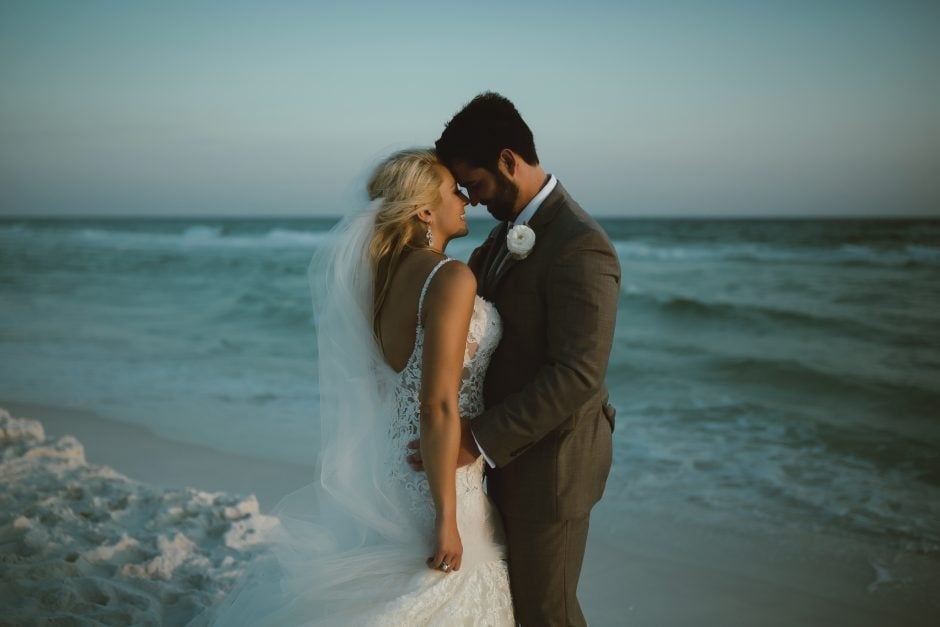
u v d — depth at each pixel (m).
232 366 9.30
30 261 26.70
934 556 4.04
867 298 16.73
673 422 7.03
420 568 2.14
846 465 5.66
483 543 2.25
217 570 3.11
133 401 7.30
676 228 57.34
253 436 6.14
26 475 4.05
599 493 2.32
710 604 3.52
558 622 2.33
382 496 2.23
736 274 22.52
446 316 2.06
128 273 23.16
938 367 9.23
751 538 4.28
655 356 10.52
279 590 2.30
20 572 2.89
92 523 3.50
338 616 2.05
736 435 6.53
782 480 5.29
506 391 2.28
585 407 2.27
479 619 2.20
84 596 2.83
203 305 15.50
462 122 2.26
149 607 2.80
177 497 3.88
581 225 2.18
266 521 3.69
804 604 3.52
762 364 9.22
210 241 40.81
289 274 23.17
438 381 2.05
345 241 2.24
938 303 15.72
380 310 2.25
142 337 11.58
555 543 2.27
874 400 7.88
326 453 2.30
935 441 6.23
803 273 22.62
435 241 2.29
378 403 2.29
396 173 2.24
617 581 3.77
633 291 15.42
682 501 4.87
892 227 51.69
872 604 3.53
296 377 8.62
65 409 6.95
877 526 4.46
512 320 2.26
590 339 2.09
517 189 2.28
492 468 2.37
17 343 10.68
